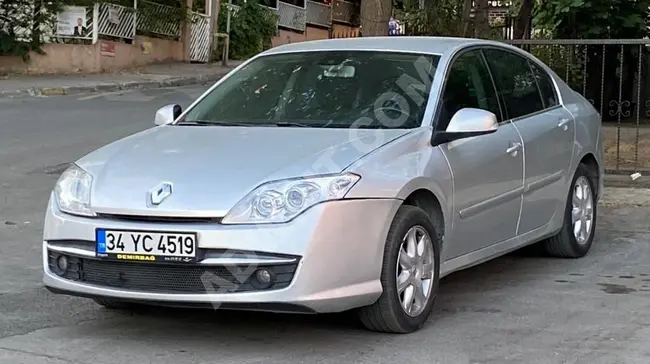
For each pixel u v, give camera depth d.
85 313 5.70
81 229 4.87
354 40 6.51
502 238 6.17
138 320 5.56
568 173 7.03
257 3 29.92
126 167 5.05
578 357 4.84
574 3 13.72
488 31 14.78
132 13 24.27
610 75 14.02
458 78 5.99
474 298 6.13
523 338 5.18
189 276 4.67
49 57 21.92
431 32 15.89
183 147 5.23
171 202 4.69
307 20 34.91
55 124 14.67
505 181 6.06
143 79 22.02
